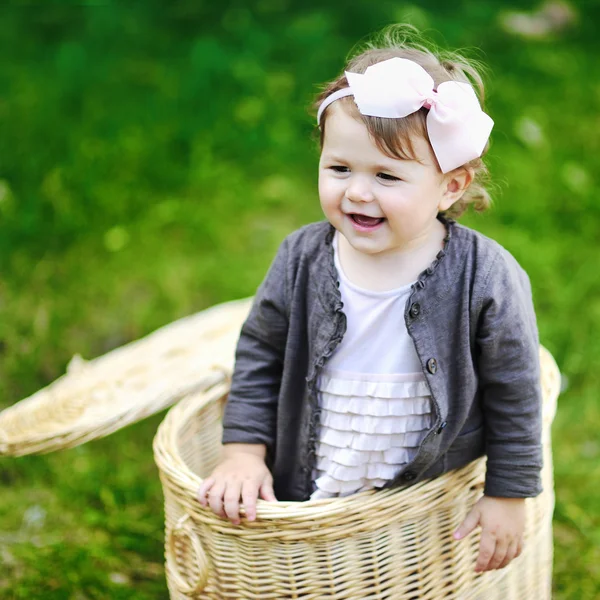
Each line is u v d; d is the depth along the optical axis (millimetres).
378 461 2033
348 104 1797
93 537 2928
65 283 4066
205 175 4742
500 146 4883
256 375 2207
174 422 2377
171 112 5184
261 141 5027
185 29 6035
